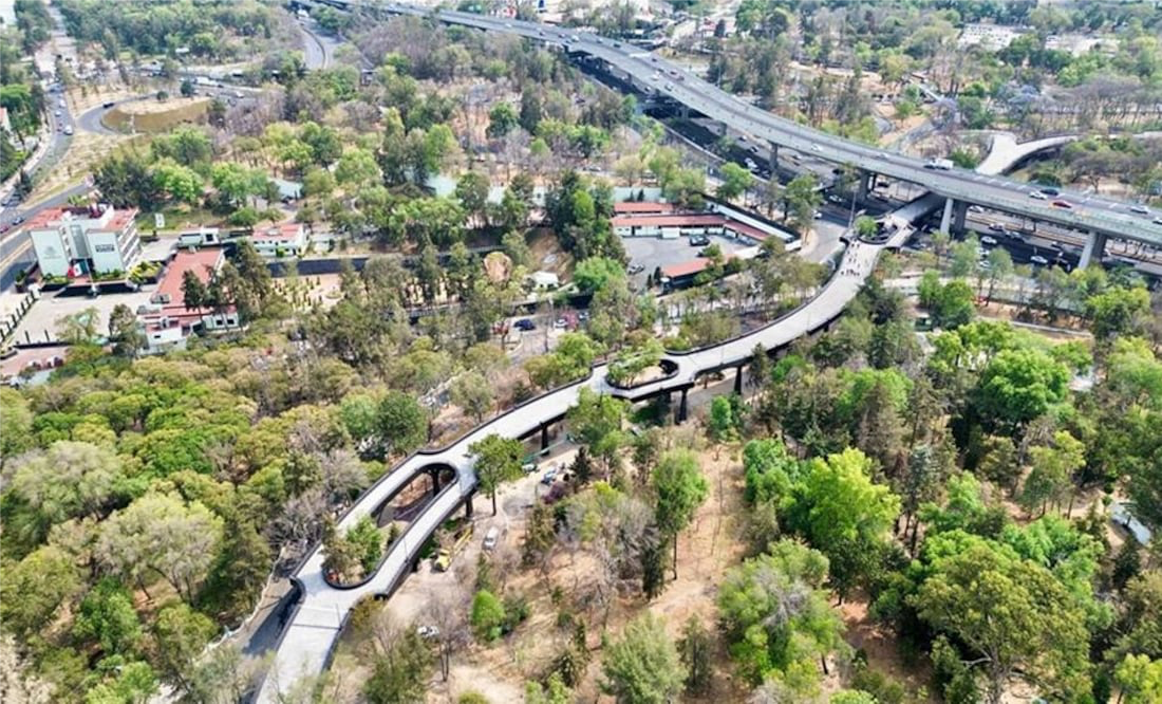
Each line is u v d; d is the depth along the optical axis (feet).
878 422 585.63
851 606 500.33
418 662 426.51
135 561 480.23
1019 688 433.48
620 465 587.27
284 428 606.55
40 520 520.83
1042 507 558.97
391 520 593.42
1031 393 610.65
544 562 539.29
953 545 470.39
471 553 549.95
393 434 626.64
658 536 504.43
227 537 503.61
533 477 630.33
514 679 458.91
